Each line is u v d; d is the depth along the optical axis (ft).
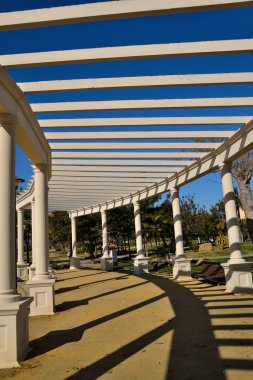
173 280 42.96
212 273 37.99
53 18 14.87
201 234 117.19
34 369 14.37
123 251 118.73
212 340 16.87
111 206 63.36
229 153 30.81
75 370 13.98
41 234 26.99
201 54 17.34
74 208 70.59
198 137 29.35
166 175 44.16
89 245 112.98
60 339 18.83
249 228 41.83
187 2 14.55
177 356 14.93
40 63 17.31
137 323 21.58
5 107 17.20
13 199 17.34
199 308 24.77
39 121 25.36
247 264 30.71
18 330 15.46
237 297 28.53
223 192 32.48
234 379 12.14
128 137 28.73
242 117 26.30
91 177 44.37
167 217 79.97
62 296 35.19
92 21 15.16
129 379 12.69
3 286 16.08
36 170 27.94
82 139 28.81
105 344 17.43
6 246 16.49
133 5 14.74
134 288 37.91
